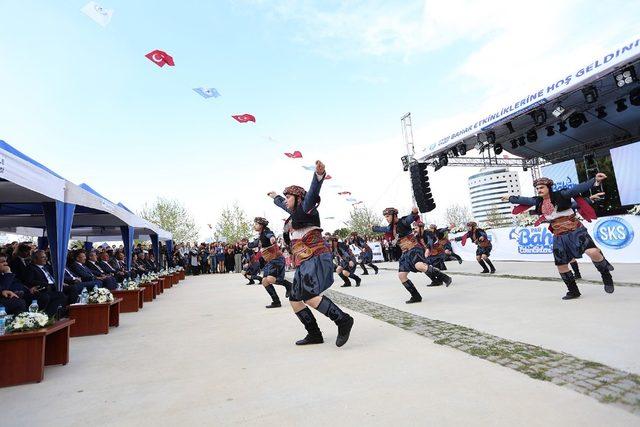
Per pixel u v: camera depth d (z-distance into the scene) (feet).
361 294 24.93
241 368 10.09
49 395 8.82
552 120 49.16
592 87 34.60
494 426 6.03
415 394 7.54
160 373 10.11
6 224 31.24
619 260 34.60
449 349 10.56
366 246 42.04
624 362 8.48
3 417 7.63
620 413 6.20
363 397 7.56
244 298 27.86
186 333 15.57
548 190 16.92
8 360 9.77
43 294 16.79
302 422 6.62
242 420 6.84
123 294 23.15
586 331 11.26
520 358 9.31
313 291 11.27
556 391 7.24
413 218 19.24
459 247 55.16
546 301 16.80
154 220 127.03
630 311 13.46
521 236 45.09
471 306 17.03
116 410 7.70
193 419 7.02
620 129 54.75
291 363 10.25
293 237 11.91
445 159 53.47
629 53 29.17
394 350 10.85
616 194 55.06
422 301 19.53
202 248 73.05
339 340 11.57
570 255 16.62
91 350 13.33
